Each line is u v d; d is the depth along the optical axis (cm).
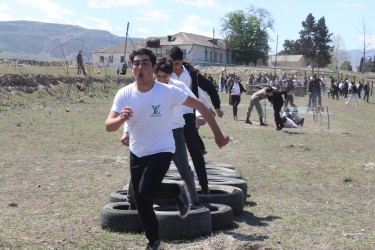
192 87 670
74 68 3722
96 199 675
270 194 754
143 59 393
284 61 11869
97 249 449
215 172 799
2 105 1892
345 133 1762
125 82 3859
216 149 1271
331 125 2116
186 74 658
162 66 552
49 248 446
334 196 745
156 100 399
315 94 2742
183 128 609
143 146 401
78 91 2756
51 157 1037
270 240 489
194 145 607
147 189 388
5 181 777
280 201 697
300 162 1076
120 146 1252
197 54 8888
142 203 413
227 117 2350
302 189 795
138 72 394
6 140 1225
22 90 2244
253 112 2705
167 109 405
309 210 641
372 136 1714
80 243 464
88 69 3303
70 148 1173
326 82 6147
